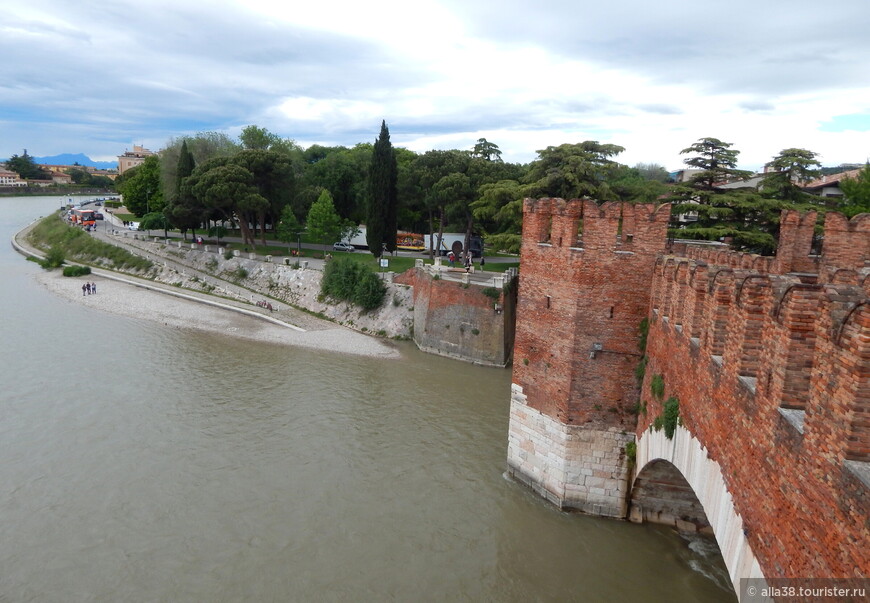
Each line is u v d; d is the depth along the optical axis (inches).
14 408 1469.0
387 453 1266.0
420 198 3102.9
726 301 558.3
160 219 4175.7
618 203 896.9
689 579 866.8
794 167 1630.2
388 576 890.1
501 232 2400.3
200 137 4131.4
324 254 3117.6
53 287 3024.1
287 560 922.1
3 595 837.2
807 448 366.0
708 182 1750.7
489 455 1249.4
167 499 1079.6
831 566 333.4
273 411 1489.9
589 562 906.1
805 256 877.8
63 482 1128.8
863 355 308.5
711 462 565.3
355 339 2224.4
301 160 3882.9
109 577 877.8
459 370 1872.5
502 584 874.1
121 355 1932.8
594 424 957.8
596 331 933.2
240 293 2851.9
